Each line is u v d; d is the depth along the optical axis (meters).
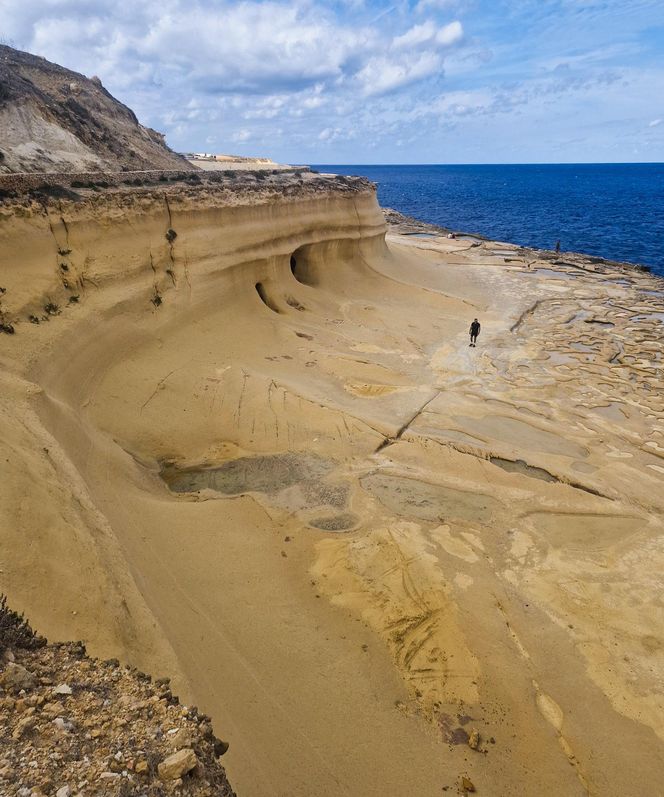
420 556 13.05
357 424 18.61
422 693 9.84
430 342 27.81
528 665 10.59
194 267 23.44
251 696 8.86
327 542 13.41
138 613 8.77
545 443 18.91
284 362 23.00
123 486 13.69
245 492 15.38
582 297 37.22
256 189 28.38
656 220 85.50
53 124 25.97
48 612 7.37
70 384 16.34
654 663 10.84
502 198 130.88
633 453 18.55
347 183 37.31
